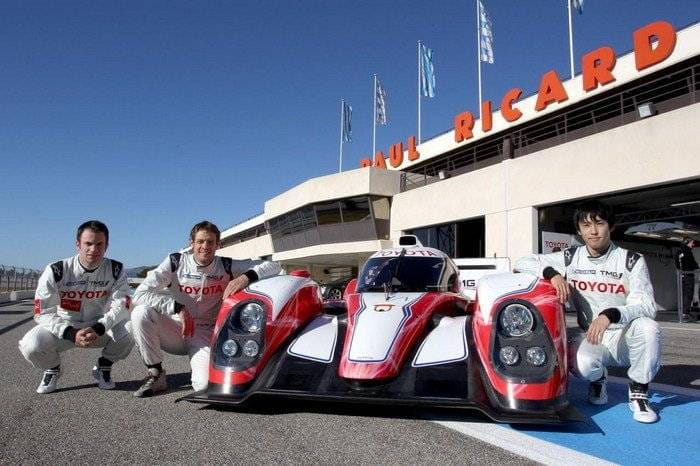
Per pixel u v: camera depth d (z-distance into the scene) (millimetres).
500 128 21516
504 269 7348
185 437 2652
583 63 17500
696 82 14602
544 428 2830
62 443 2566
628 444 2588
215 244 3936
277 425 2854
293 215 31656
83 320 3996
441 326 3441
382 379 2807
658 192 15234
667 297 21031
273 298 3299
